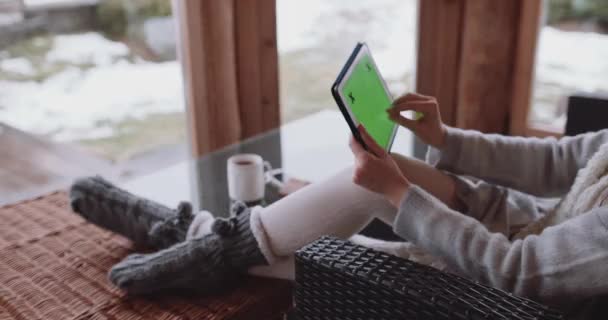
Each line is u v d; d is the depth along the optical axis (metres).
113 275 1.25
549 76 2.60
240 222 1.17
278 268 1.22
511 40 2.52
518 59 2.54
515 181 1.22
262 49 2.35
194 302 1.23
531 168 1.21
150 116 2.57
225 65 2.30
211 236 1.18
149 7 2.39
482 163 1.22
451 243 0.88
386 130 1.11
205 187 1.57
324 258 0.86
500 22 2.49
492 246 0.85
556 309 0.80
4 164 2.41
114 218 1.43
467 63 2.60
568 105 1.54
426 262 1.06
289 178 1.55
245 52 2.34
